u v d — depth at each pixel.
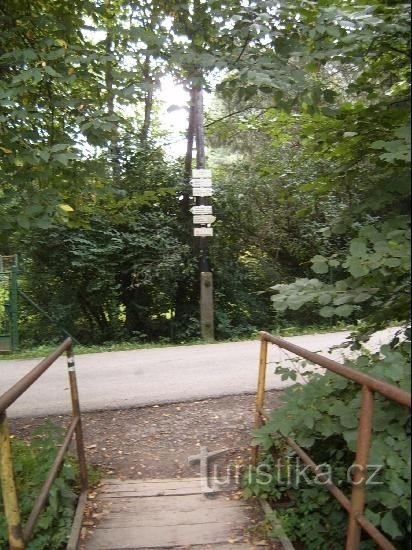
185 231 13.27
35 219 4.50
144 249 12.58
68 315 13.04
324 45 3.71
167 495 4.04
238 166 14.29
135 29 4.25
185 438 5.28
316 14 3.71
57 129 5.19
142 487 4.20
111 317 13.64
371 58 3.72
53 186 5.11
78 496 4.00
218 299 13.75
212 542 3.37
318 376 3.64
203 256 11.78
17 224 4.52
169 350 9.73
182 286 13.53
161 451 4.99
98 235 12.23
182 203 13.45
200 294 12.30
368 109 3.53
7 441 2.58
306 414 3.27
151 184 12.88
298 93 3.82
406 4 3.26
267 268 13.94
